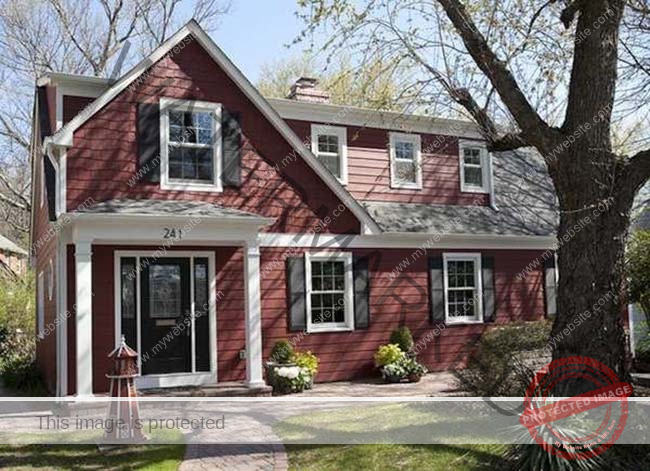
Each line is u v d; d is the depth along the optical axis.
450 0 9.27
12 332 19.89
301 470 6.97
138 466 7.16
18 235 34.47
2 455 7.62
